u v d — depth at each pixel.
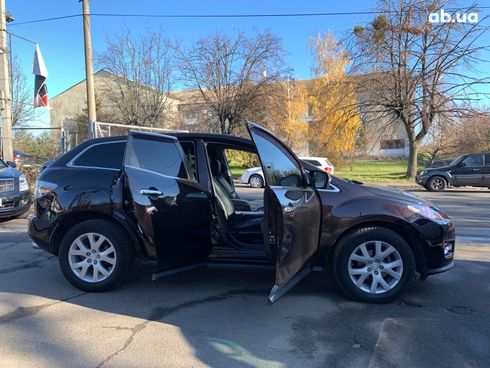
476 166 19.38
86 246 5.08
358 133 30.81
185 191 4.97
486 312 4.46
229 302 4.75
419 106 23.27
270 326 4.13
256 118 28.05
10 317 4.34
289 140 32.91
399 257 4.62
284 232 4.15
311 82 34.16
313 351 3.63
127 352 3.62
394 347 3.69
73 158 5.32
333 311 4.48
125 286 5.27
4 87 14.13
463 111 22.50
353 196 4.77
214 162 5.78
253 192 17.34
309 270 4.80
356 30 22.89
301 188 4.56
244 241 5.30
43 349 3.67
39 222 5.22
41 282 5.43
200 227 5.04
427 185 19.86
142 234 4.67
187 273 5.78
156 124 33.94
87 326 4.13
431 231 4.67
